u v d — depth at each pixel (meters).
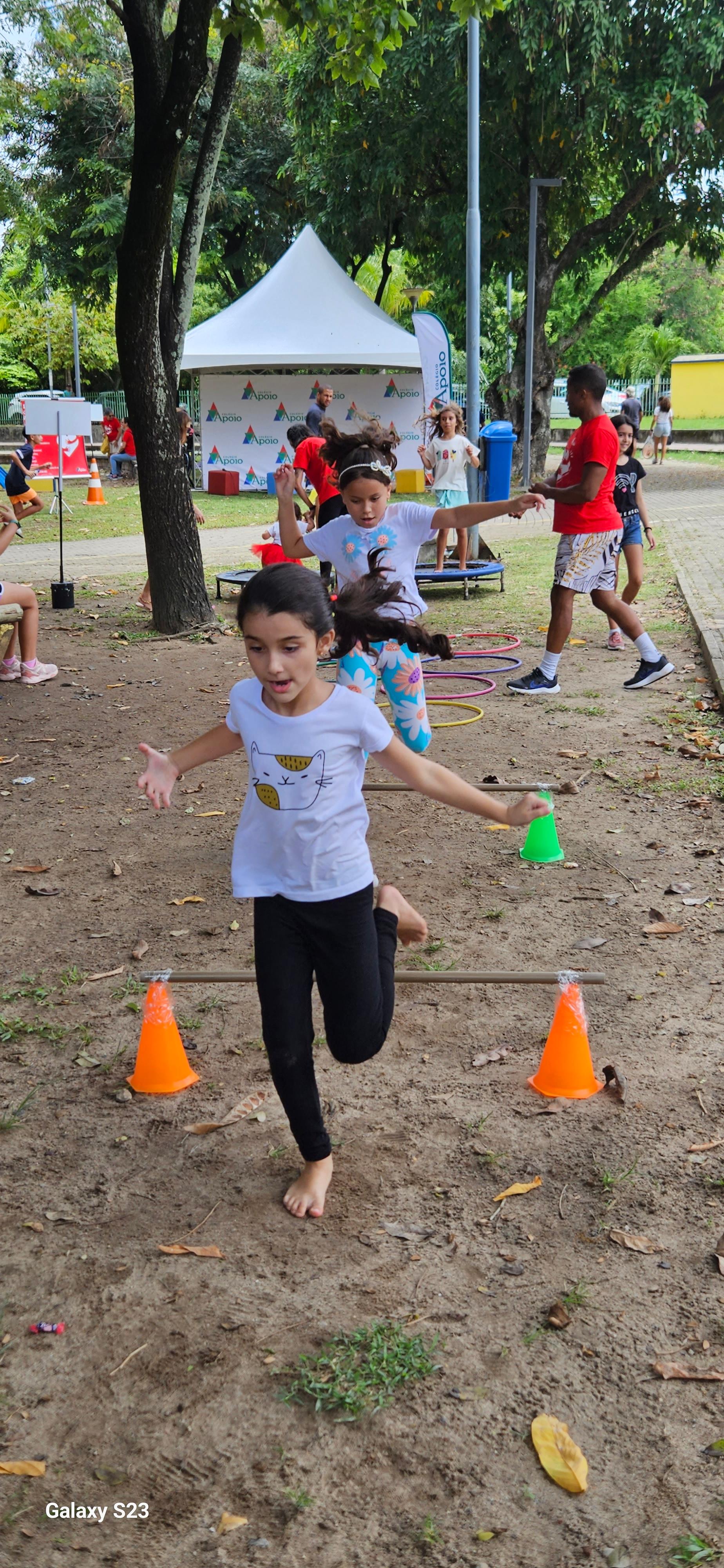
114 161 33.03
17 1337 2.83
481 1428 2.54
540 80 23.66
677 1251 3.08
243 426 29.70
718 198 27.73
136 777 7.48
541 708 8.85
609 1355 2.73
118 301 11.47
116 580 16.28
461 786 3.16
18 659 10.40
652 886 5.48
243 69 34.22
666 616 12.38
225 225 35.88
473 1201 3.30
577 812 6.53
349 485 5.38
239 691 3.09
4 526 9.88
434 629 12.33
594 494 8.62
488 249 29.41
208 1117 3.76
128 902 5.49
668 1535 2.28
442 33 23.81
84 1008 4.50
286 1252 3.10
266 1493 2.39
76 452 33.41
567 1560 2.23
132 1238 3.18
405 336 27.00
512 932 5.00
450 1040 4.21
